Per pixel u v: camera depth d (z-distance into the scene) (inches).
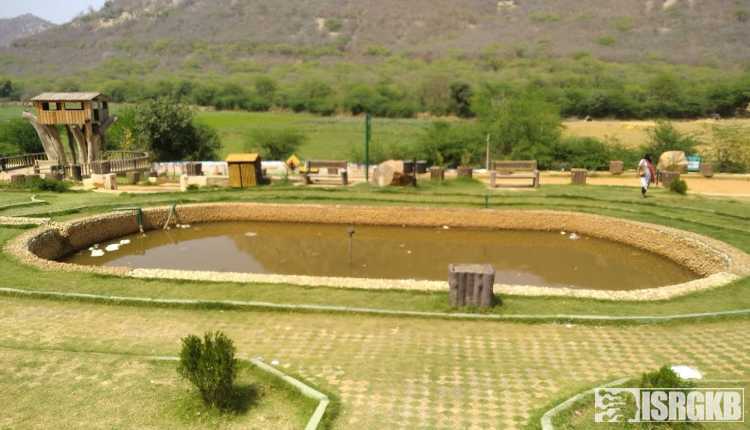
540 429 232.8
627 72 3189.0
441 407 253.1
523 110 1158.3
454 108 2581.2
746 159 1030.4
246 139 1606.8
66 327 345.4
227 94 3203.7
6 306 378.9
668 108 2266.2
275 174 985.5
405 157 1148.5
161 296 398.3
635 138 1606.8
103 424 236.5
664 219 646.5
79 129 984.9
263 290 413.7
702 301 395.5
